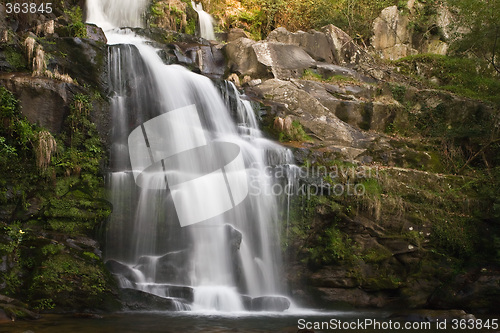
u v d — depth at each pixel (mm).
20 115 10875
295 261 12297
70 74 12578
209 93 14414
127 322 8102
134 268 10312
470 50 20922
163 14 19969
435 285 12445
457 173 15945
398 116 17891
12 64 12023
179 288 9930
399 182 13570
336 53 21062
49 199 10250
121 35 17094
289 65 18688
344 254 12250
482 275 12102
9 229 9336
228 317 9164
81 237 10055
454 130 17000
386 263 12469
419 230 12844
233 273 10922
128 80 13219
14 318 7863
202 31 21781
